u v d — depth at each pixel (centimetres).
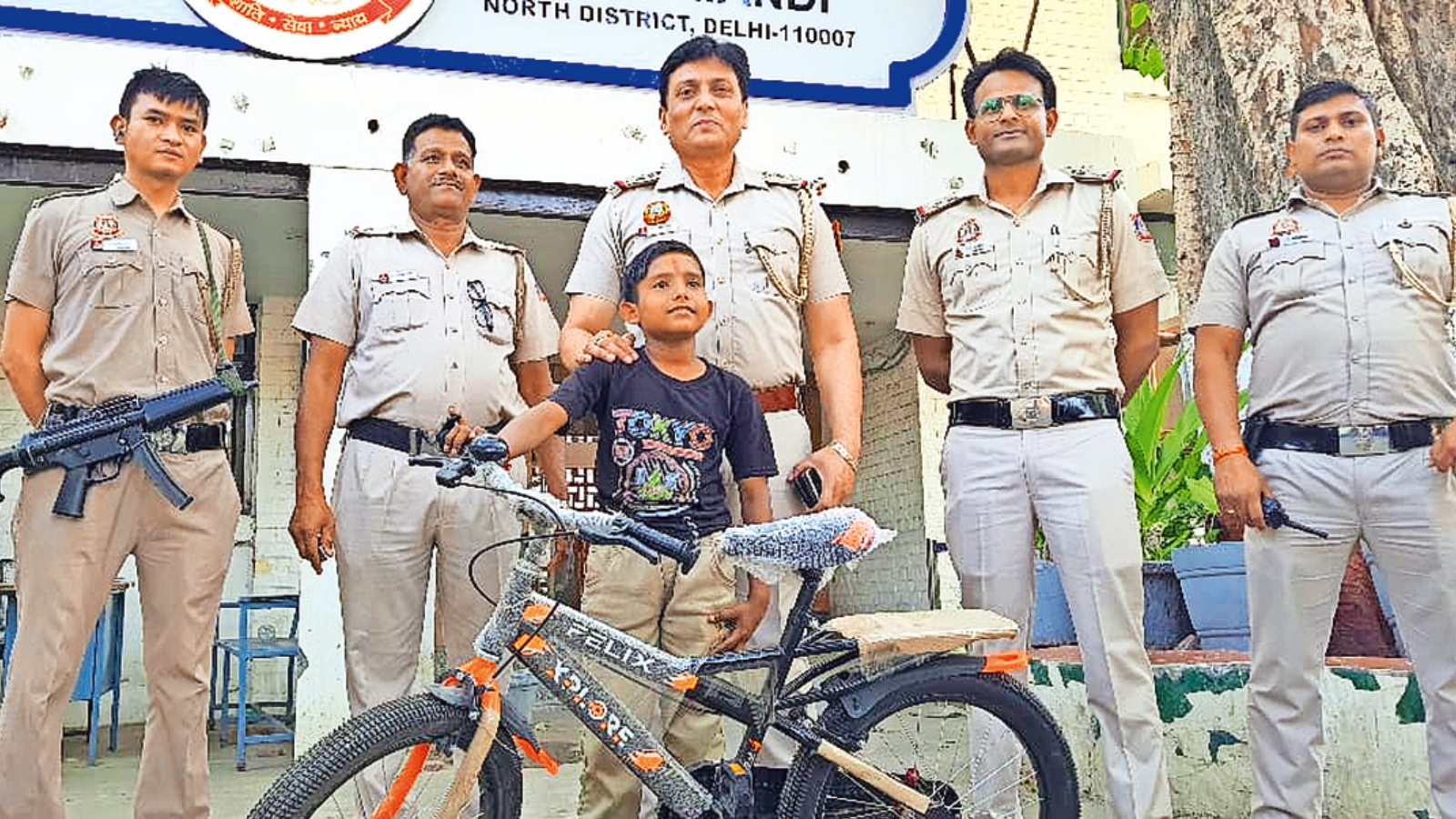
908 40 510
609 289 278
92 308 250
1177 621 397
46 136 398
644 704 239
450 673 213
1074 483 262
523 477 280
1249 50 388
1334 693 312
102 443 240
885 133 487
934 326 296
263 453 600
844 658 232
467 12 458
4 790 234
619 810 252
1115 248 281
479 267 290
